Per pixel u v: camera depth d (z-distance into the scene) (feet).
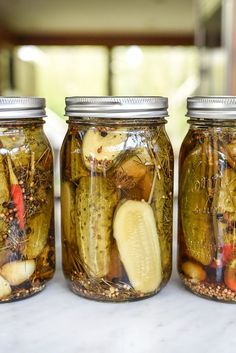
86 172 1.27
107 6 10.26
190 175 1.32
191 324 1.21
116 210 1.26
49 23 12.07
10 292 1.31
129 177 1.25
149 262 1.31
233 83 5.48
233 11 5.40
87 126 1.27
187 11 10.82
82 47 13.41
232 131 1.25
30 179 1.28
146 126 1.27
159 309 1.29
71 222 1.33
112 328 1.19
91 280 1.31
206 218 1.29
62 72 13.56
